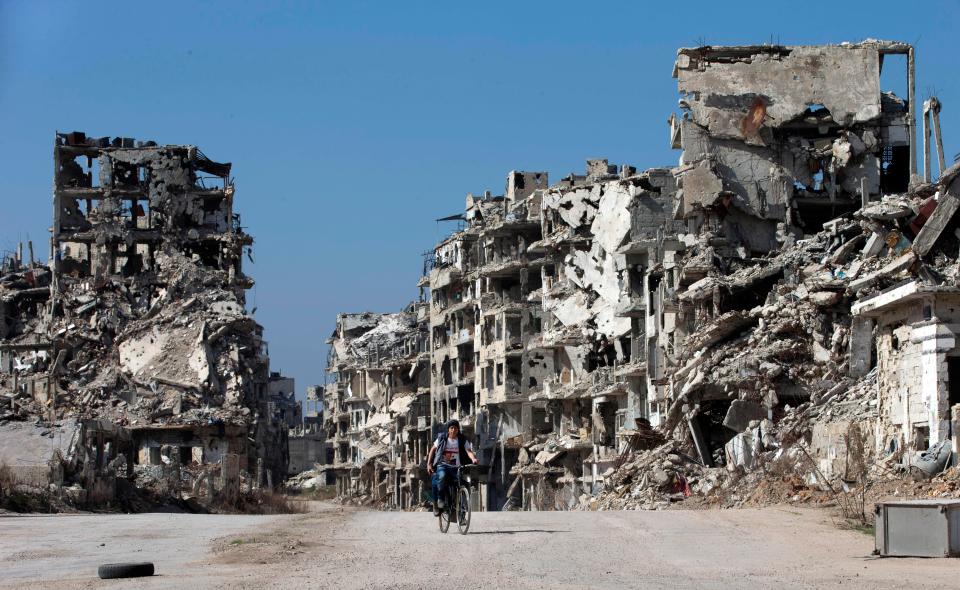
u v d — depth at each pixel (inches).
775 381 2026.3
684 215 2915.8
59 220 4552.2
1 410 3612.2
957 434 1346.0
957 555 855.7
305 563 850.8
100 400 3981.3
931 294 1417.3
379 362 5580.7
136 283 4441.4
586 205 3656.5
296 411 7829.7
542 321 3833.7
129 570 782.5
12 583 771.4
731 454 1931.6
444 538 1037.2
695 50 2945.4
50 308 4485.7
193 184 4618.6
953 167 1793.8
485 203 4635.8
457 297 4594.0
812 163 2920.8
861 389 1856.5
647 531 1104.8
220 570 814.5
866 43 2960.1
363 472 5423.2
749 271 2448.3
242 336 4375.0
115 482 2536.9
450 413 4559.5
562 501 3533.5
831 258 2285.9
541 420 3924.7
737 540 1023.6
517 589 716.0
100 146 4596.5
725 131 2918.3
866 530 1102.4
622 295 3388.3
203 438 3868.1
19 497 2001.7
